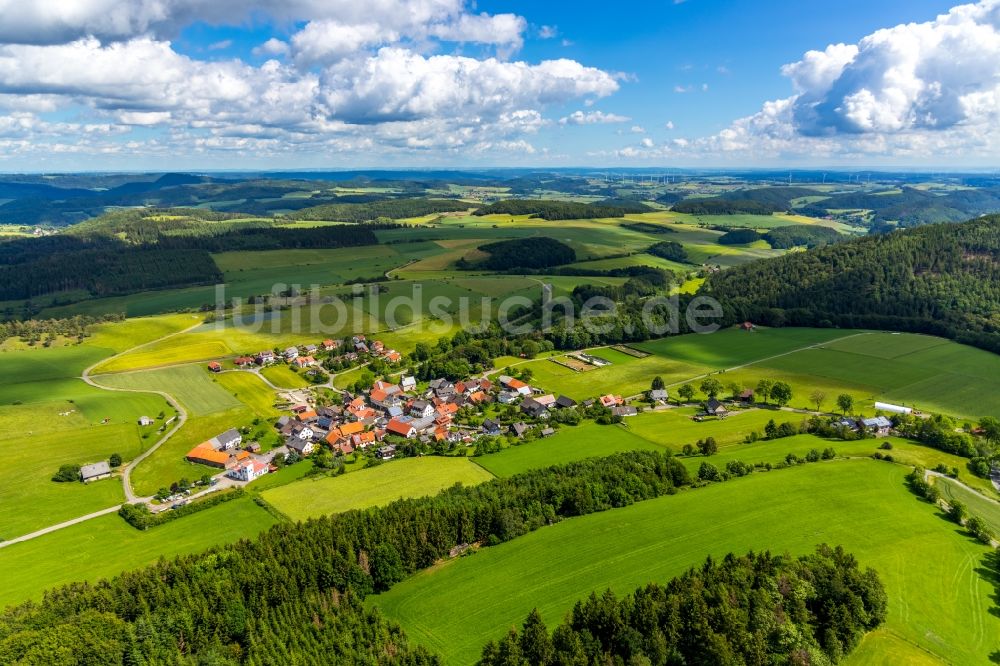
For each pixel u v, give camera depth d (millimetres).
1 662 58469
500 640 64062
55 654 59656
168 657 63219
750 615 62031
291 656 63156
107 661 60750
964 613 67000
